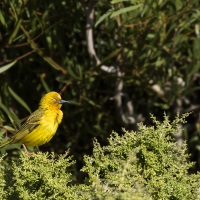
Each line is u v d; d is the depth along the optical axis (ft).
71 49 50.88
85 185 27.45
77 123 52.95
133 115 53.36
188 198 28.04
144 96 55.31
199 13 46.65
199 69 53.83
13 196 28.07
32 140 38.55
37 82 52.31
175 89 51.62
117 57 49.75
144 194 25.18
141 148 28.30
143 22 46.50
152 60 50.49
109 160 28.35
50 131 38.75
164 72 50.98
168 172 28.25
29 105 52.60
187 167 28.48
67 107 52.13
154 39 48.55
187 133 55.11
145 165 28.40
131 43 48.98
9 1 43.88
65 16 48.73
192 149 55.21
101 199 24.75
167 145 28.48
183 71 53.01
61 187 27.17
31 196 26.91
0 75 48.80
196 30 49.75
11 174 29.55
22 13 44.34
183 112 54.80
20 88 52.39
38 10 47.06
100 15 48.67
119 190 25.35
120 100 51.37
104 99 52.16
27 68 51.29
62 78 49.57
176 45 49.47
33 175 27.50
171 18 47.32
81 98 50.83
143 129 29.14
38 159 28.37
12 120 42.42
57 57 48.98
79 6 48.83
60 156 28.78
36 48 46.14
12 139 38.60
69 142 53.36
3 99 48.52
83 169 28.14
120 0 43.01
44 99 38.70
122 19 47.62
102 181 28.17
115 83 50.70
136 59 49.85
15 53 48.88
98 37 50.06
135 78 50.57
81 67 50.78
